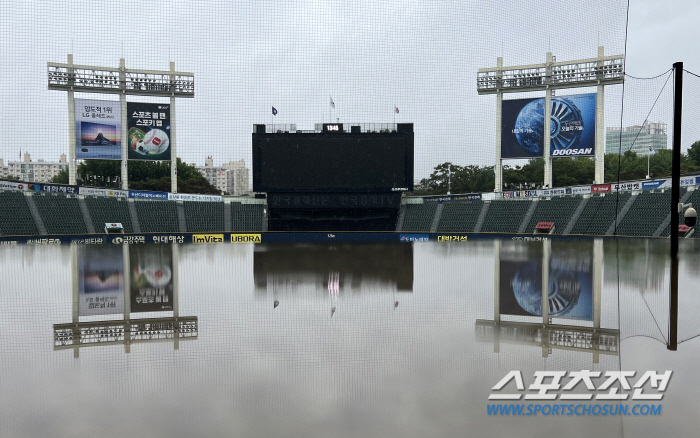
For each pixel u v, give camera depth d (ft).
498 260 55.72
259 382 16.66
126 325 24.85
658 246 74.23
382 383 16.51
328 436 12.81
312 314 27.22
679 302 30.14
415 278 41.73
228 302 30.81
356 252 69.46
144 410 14.44
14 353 20.16
